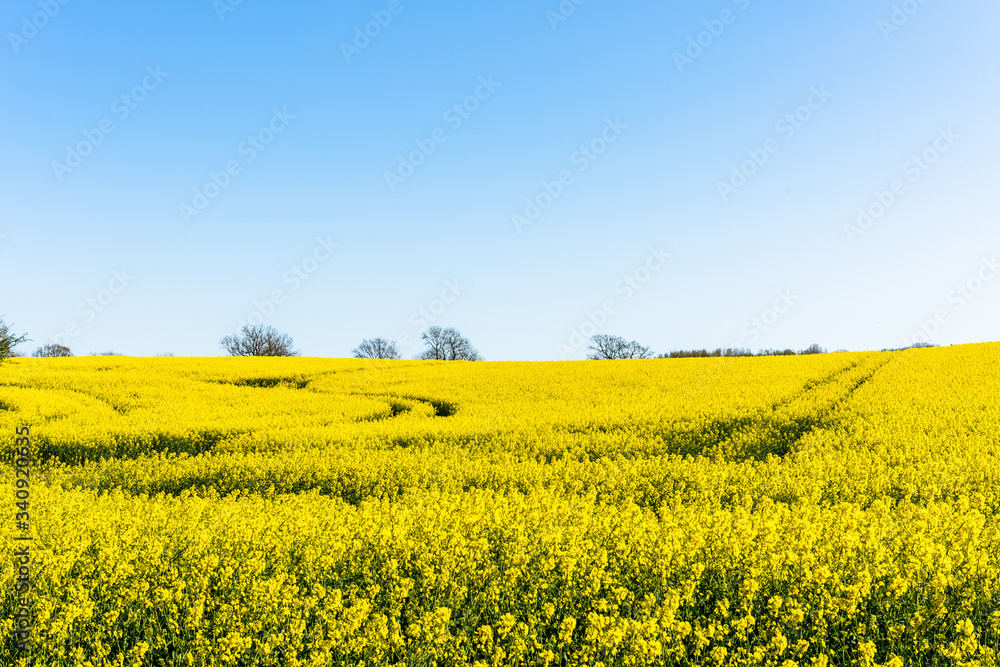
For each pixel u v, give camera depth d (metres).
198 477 17.14
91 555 8.05
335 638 5.79
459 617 6.48
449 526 8.70
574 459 17.80
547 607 6.28
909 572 6.32
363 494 15.36
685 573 6.78
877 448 15.71
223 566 7.47
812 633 5.91
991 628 5.84
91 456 21.14
